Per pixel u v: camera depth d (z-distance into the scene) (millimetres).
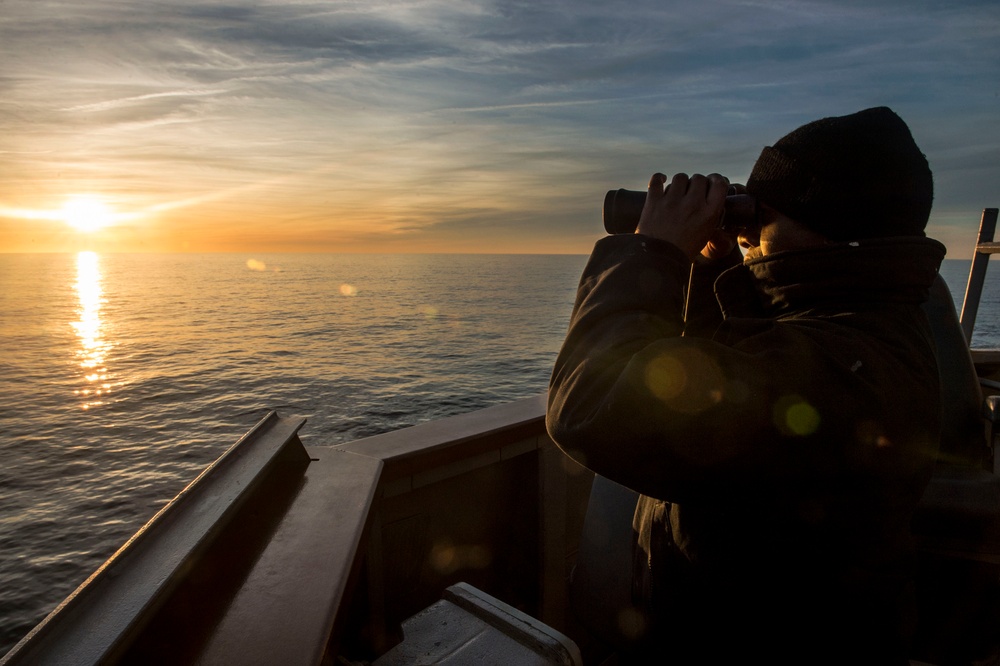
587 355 741
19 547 32844
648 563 910
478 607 1041
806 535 731
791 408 633
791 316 804
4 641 23938
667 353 654
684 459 642
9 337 121438
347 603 804
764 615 779
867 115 778
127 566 659
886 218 760
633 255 798
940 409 750
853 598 751
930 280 791
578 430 688
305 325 142000
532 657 920
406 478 1429
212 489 886
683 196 835
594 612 1087
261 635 675
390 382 76062
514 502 1863
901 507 738
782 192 797
